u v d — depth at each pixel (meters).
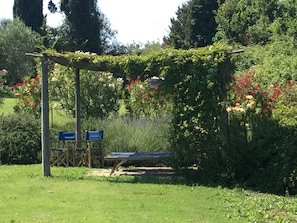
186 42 40.81
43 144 10.52
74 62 10.60
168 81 9.96
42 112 10.53
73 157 12.70
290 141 8.85
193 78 9.85
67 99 16.66
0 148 13.14
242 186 9.10
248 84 11.38
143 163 12.77
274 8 32.75
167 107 14.97
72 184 9.43
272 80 18.19
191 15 40.97
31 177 10.33
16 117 13.87
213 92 9.82
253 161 9.47
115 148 13.02
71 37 49.97
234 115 10.39
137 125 13.83
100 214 6.80
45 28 51.09
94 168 12.29
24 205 7.41
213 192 8.56
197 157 10.10
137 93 15.52
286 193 8.35
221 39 35.69
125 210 7.07
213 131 9.92
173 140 10.19
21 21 42.88
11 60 39.06
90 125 13.96
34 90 16.69
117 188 8.98
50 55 10.56
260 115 10.26
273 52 23.92
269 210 7.11
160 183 9.60
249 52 24.97
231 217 6.65
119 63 10.34
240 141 9.77
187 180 9.99
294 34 26.05
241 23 34.81
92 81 16.36
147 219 6.50
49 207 7.26
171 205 7.42
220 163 9.83
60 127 14.58
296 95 10.39
